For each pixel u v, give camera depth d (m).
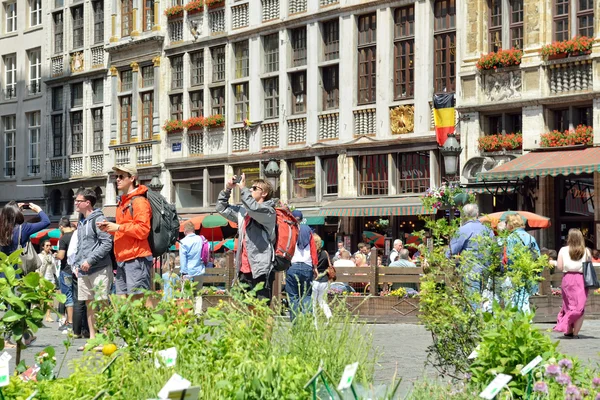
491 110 29.47
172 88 41.91
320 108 35.41
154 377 6.73
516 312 7.57
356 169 34.00
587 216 27.20
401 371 10.91
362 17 34.06
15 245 14.66
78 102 47.72
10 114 51.88
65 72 48.28
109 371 7.02
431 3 31.61
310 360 8.04
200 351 7.28
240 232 11.63
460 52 30.42
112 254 14.57
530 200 28.45
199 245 22.09
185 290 8.28
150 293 8.27
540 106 28.30
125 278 12.98
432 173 31.50
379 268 20.42
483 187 28.77
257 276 11.46
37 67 50.69
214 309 8.10
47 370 7.20
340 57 34.50
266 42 37.72
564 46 27.56
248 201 11.30
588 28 27.58
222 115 39.16
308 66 35.72
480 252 9.62
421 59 31.92
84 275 14.45
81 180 46.69
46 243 23.73
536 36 28.47
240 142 38.53
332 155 34.84
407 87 32.53
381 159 33.34
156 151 42.28
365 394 6.87
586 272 16.50
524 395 6.67
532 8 28.58
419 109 31.97
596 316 20.41
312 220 34.72
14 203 14.70
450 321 9.18
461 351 9.22
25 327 7.84
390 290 20.36
